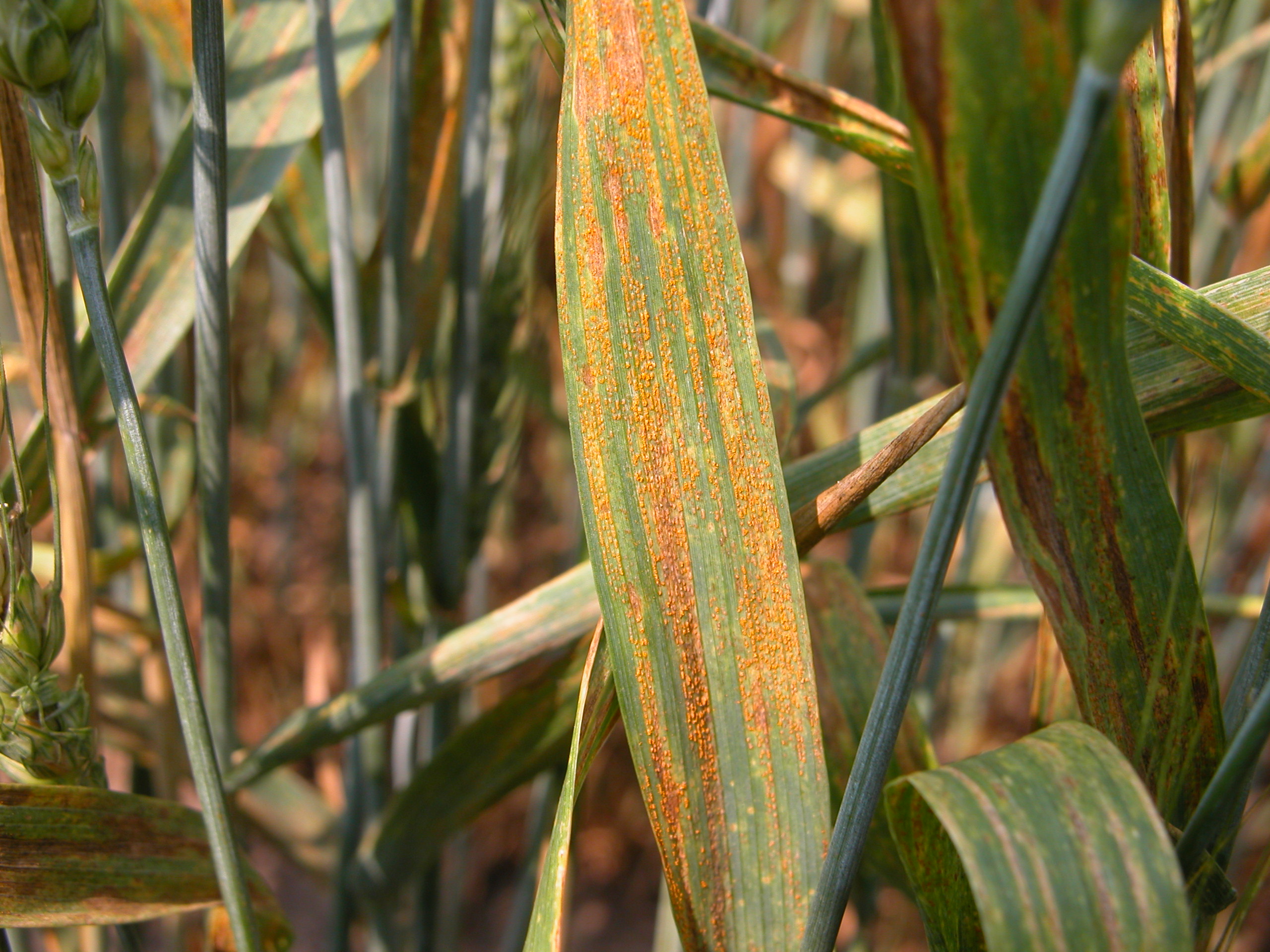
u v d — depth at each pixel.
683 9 0.12
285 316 0.42
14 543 0.14
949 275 0.11
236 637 0.43
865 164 0.39
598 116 0.12
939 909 0.13
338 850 0.26
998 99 0.10
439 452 0.21
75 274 0.17
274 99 0.18
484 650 0.17
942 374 0.20
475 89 0.18
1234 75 0.25
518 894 0.25
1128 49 0.09
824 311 0.48
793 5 0.39
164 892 0.15
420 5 0.19
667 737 0.13
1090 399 0.12
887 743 0.11
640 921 0.47
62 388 0.16
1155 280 0.13
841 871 0.12
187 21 0.18
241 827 0.25
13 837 0.14
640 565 0.13
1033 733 0.12
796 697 0.13
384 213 0.20
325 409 0.47
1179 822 0.13
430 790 0.19
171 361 0.22
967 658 0.38
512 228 0.20
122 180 0.22
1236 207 0.18
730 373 0.13
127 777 0.27
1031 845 0.11
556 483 0.45
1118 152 0.11
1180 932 0.11
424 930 0.25
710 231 0.12
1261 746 0.11
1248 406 0.13
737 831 0.13
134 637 0.21
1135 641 0.13
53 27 0.12
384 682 0.17
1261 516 0.39
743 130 0.37
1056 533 0.12
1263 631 0.13
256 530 0.46
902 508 0.15
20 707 0.14
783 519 0.13
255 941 0.14
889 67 0.17
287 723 0.17
